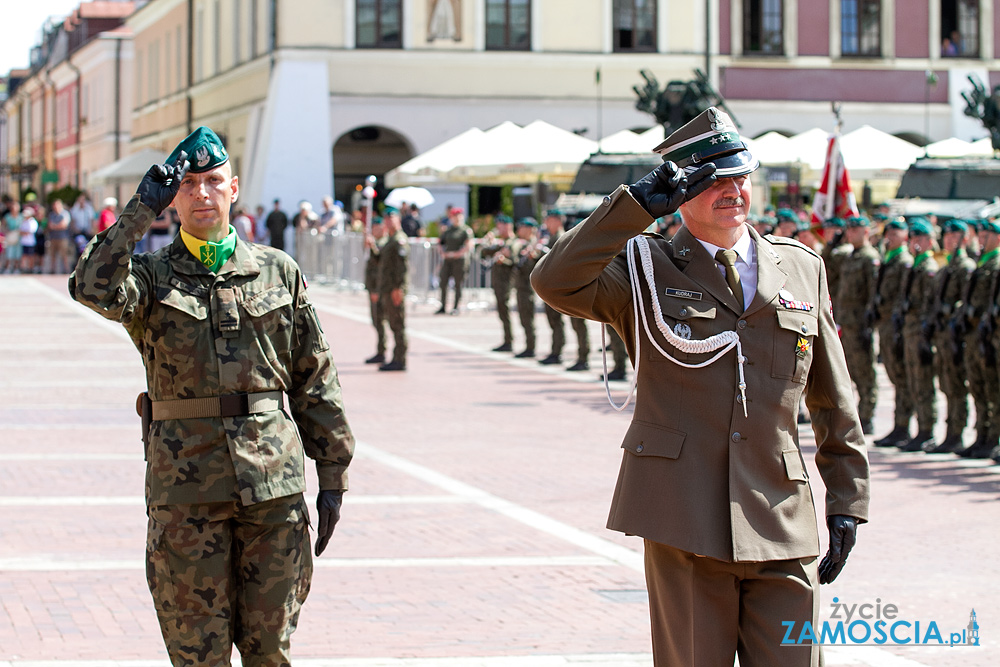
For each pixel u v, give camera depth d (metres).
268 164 43.41
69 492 12.16
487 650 7.72
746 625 5.28
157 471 5.63
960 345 14.34
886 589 9.05
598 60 45.34
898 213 23.91
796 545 5.21
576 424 16.47
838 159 19.47
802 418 16.42
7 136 118.75
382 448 14.61
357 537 10.52
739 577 5.23
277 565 5.74
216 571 5.61
